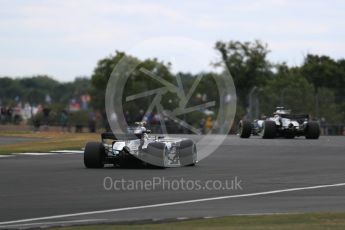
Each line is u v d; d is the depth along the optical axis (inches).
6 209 1250.0
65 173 1856.5
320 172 1889.8
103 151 1993.1
